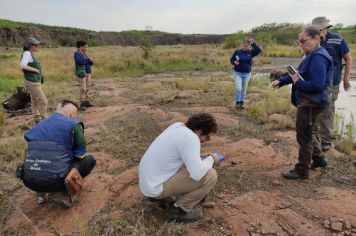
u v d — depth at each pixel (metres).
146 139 6.36
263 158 5.38
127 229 3.63
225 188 4.47
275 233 3.60
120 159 5.46
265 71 19.05
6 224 3.89
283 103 8.40
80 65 9.03
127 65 20.44
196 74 18.16
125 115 7.79
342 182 4.66
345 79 5.50
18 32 54.03
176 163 3.59
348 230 3.61
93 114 8.40
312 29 4.15
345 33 49.31
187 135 3.48
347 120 8.05
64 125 3.83
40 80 7.49
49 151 3.74
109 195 4.33
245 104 8.98
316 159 4.86
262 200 4.14
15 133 6.96
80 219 3.86
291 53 29.14
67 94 11.21
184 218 3.73
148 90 12.02
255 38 36.88
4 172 5.11
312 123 4.40
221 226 3.72
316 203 4.11
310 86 4.11
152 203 4.01
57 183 3.76
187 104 9.38
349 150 5.69
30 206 4.20
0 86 12.83
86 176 4.60
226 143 6.10
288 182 4.62
